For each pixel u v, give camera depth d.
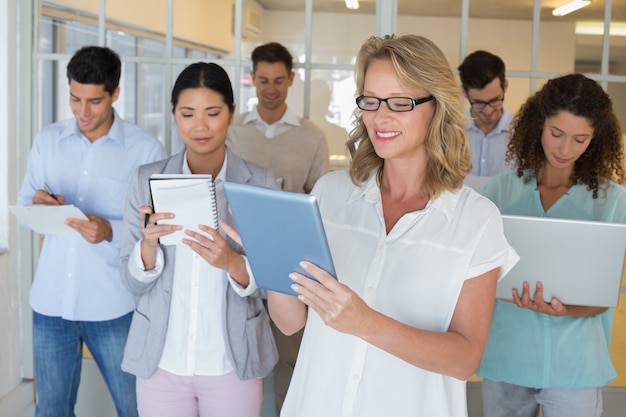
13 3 3.37
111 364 2.82
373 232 1.67
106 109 2.75
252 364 2.26
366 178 1.73
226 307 2.23
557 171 2.32
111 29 3.46
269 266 1.47
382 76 1.56
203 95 2.20
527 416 2.37
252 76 3.48
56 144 2.84
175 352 2.23
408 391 1.61
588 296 2.05
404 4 3.42
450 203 1.61
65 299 2.77
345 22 3.46
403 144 1.57
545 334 2.24
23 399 3.49
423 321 1.58
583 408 2.25
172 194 1.99
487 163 3.40
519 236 2.04
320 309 1.43
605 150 2.25
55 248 2.79
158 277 2.24
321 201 1.78
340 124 3.52
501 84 3.31
